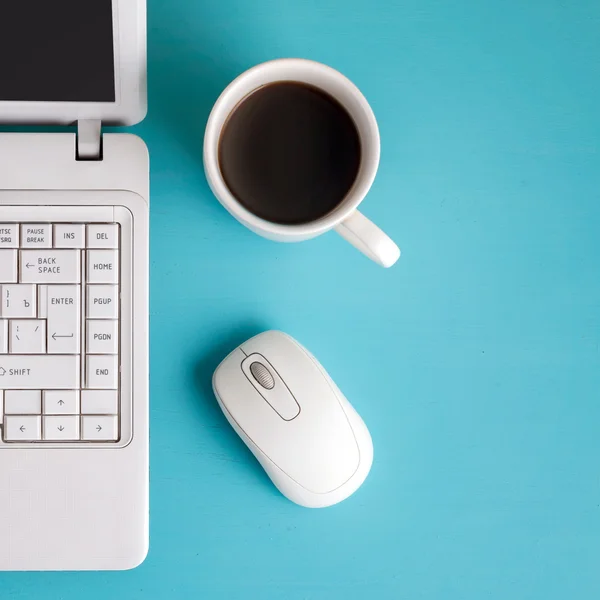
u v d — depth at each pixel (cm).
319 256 65
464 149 66
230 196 52
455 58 65
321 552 65
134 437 56
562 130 66
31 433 55
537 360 66
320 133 55
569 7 66
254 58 64
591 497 67
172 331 64
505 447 66
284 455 58
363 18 65
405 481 66
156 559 64
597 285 67
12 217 55
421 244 66
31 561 56
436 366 66
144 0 54
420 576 66
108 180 56
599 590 66
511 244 66
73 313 55
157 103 63
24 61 54
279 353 59
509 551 66
